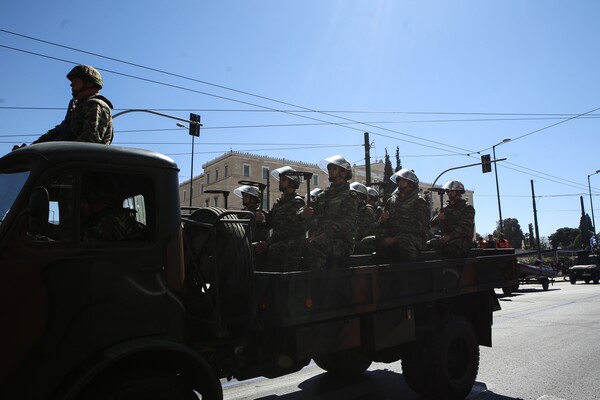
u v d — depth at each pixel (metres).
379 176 56.09
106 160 3.05
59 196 2.92
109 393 2.82
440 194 7.09
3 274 2.60
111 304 2.92
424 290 5.14
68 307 2.77
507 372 6.79
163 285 3.16
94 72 3.87
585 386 6.04
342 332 4.26
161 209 3.25
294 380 6.59
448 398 5.41
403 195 6.21
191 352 3.14
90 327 2.83
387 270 4.63
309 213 5.26
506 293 19.78
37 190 2.64
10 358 2.57
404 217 6.00
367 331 4.63
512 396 5.68
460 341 5.72
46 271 2.72
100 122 3.63
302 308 3.82
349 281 4.25
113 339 2.90
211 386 3.22
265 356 4.01
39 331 2.66
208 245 3.75
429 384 5.45
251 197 6.87
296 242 5.37
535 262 26.95
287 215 5.68
